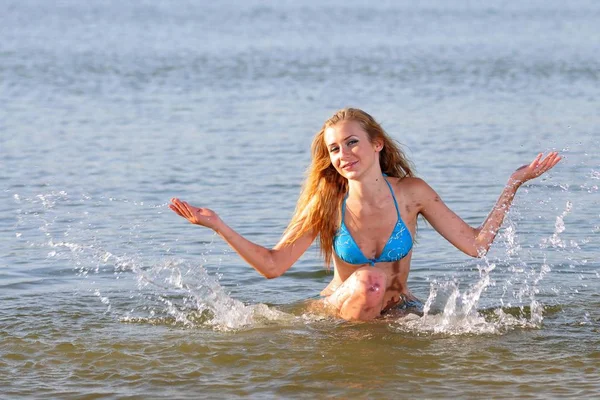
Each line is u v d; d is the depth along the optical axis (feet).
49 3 446.19
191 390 25.63
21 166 64.28
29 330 31.19
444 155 68.18
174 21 291.79
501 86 115.96
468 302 34.27
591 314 32.94
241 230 46.70
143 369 27.43
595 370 26.84
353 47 185.88
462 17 318.86
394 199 32.78
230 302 34.30
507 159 65.92
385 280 31.81
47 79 125.08
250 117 90.79
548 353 28.48
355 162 31.76
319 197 32.76
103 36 217.15
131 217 49.39
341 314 32.37
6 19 287.69
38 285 37.22
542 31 236.02
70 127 83.56
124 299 35.35
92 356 28.63
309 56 164.45
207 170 63.52
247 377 26.63
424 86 116.88
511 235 41.73
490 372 26.78
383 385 25.82
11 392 25.57
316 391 25.45
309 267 40.37
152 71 137.69
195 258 41.50
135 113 93.56
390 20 301.02
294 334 30.73
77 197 54.44
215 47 185.88
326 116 91.20
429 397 24.81
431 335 30.45
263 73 135.03
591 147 68.59
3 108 96.12
